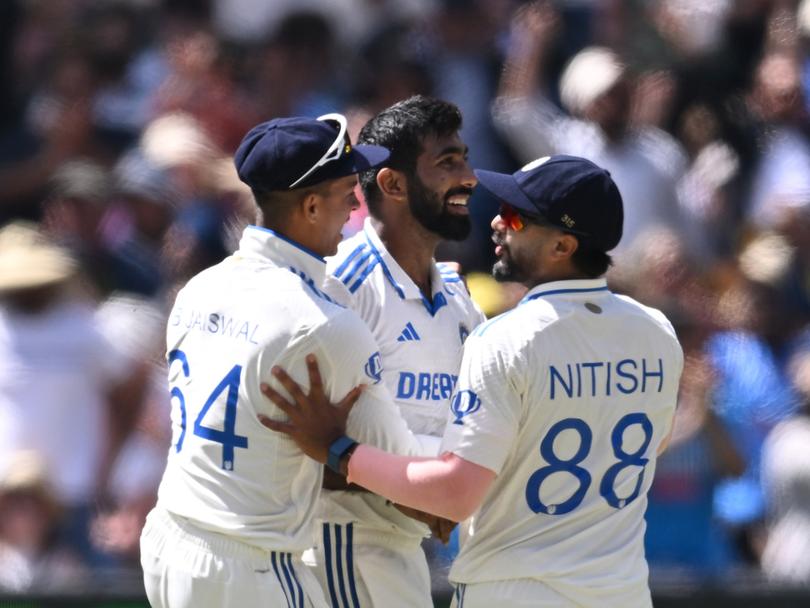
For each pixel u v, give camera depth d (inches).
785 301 1141.1
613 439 602.9
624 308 610.5
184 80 1234.0
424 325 662.5
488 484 590.2
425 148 658.2
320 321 589.9
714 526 992.2
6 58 1318.9
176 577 597.6
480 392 591.5
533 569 598.2
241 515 590.2
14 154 1258.6
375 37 1286.9
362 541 659.4
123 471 989.8
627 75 1237.1
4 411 981.8
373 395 605.6
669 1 1349.7
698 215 1240.8
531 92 1268.5
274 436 593.9
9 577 905.5
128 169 1164.5
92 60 1264.8
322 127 608.1
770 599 874.1
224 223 1123.3
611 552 603.2
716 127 1309.1
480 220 1165.1
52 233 1129.4
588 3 1333.7
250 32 1352.1
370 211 669.3
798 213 1230.3
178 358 614.5
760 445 1027.3
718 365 1056.2
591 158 1202.6
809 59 1334.9
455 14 1285.7
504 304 1009.5
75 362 998.4
